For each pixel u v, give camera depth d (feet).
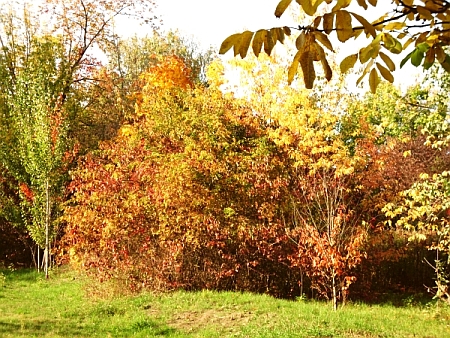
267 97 43.42
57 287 45.37
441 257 47.11
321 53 5.08
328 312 33.09
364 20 4.85
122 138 53.26
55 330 29.09
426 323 31.48
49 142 52.44
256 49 5.13
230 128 43.93
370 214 39.91
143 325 29.94
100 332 28.76
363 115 38.75
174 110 47.60
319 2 5.04
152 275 41.98
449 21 6.13
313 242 35.60
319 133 35.68
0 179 61.31
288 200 41.11
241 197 42.73
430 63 6.58
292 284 44.04
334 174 36.09
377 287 47.11
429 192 29.84
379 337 26.91
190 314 32.86
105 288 41.60
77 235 44.24
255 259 43.86
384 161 38.04
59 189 55.31
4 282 47.39
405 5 5.88
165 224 41.52
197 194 41.50
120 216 42.50
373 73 5.95
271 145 41.68
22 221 59.36
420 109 33.42
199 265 43.65
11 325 30.07
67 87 68.54
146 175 42.91
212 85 46.16
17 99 57.00
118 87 81.15
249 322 30.09
